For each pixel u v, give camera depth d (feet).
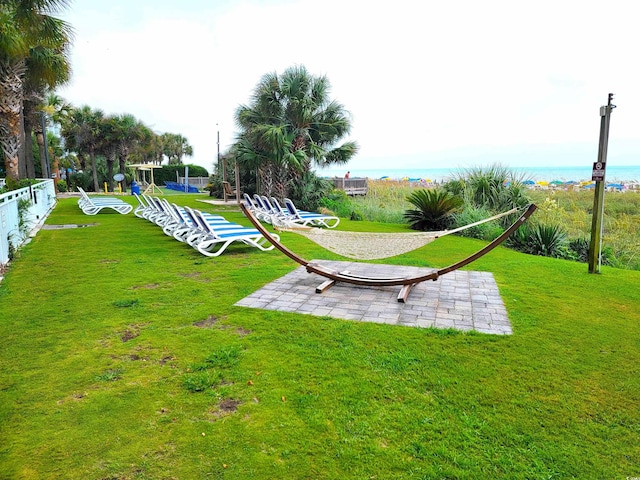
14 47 31.35
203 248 25.72
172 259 23.54
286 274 20.22
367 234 17.48
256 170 57.77
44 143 80.89
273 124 52.34
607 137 19.99
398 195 64.44
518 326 13.42
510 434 7.80
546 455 7.22
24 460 7.06
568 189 58.80
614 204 51.78
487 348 11.67
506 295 17.01
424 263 23.58
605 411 8.63
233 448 7.38
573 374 10.21
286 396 9.11
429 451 7.30
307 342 11.98
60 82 51.11
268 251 26.18
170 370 10.28
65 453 7.23
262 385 9.57
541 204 36.83
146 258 23.71
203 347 11.62
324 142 56.29
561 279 19.86
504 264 23.43
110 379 9.84
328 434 7.78
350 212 51.83
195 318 13.92
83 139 104.47
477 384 9.67
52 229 35.09
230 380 9.82
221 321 13.71
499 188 40.04
